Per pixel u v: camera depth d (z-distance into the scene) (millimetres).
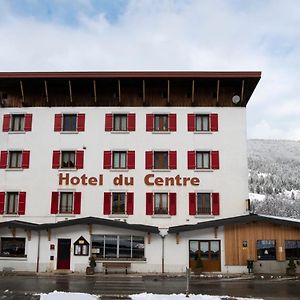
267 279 31453
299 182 130875
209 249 35781
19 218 37594
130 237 36125
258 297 23844
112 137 38594
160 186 37688
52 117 39156
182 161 38062
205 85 39031
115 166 38438
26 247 36125
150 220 37125
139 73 37594
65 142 38656
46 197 37875
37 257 35875
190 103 39000
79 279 31062
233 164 37969
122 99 39094
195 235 35938
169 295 23734
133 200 37469
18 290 25625
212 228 35875
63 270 35562
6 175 38344
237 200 37375
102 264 35531
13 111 39375
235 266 35219
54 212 37500
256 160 174875
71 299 22406
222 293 25141
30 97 39562
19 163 38781
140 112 38906
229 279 31453
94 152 38406
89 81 38500
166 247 36062
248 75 37625
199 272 34469
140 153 38250
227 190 37531
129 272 35406
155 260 35812
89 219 35531
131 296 23562
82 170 38156
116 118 39250
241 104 38906
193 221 37031
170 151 38219
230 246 35531
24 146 38781
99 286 27531
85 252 35750
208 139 38375
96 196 37688
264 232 35531
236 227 35750
